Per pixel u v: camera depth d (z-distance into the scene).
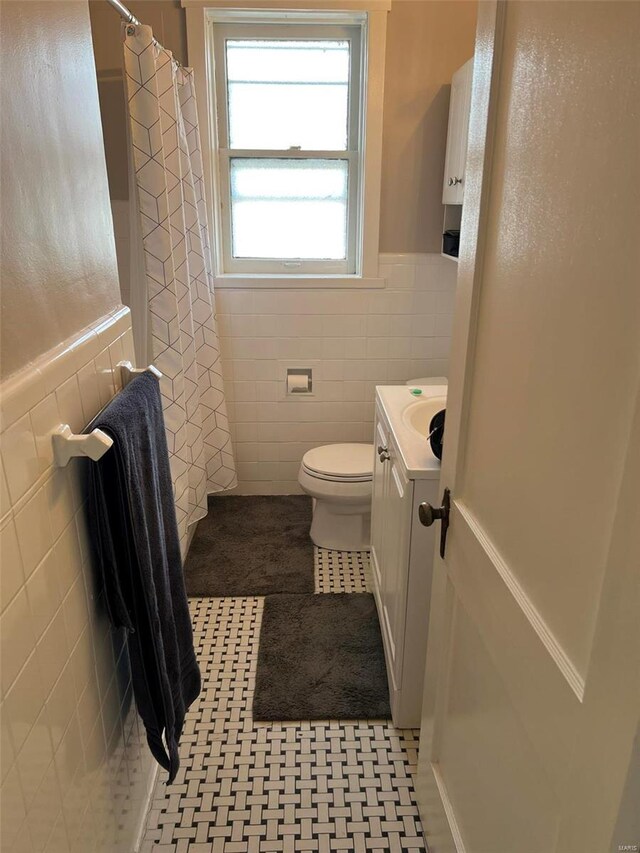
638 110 0.56
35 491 0.89
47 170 0.96
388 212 2.82
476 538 1.04
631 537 0.56
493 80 0.92
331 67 2.76
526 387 0.83
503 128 0.91
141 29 1.92
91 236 1.17
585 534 0.67
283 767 1.71
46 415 0.93
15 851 0.81
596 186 0.64
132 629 1.17
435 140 2.72
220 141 2.82
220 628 2.23
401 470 1.68
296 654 2.10
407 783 1.67
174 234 2.28
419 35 2.58
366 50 2.62
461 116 2.40
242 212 2.94
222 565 2.60
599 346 0.64
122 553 1.12
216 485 2.97
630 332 0.58
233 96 2.79
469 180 1.05
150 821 1.55
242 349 3.00
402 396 2.16
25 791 0.85
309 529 2.90
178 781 1.66
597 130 0.64
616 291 0.61
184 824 1.55
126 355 1.37
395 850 1.49
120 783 1.33
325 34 2.70
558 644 0.74
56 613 0.96
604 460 0.63
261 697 1.92
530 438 0.82
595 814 0.63
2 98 0.81
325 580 2.51
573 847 0.69
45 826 0.92
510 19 0.87
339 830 1.54
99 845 1.18
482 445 1.02
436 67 2.62
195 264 2.59
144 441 1.18
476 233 1.01
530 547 0.82
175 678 1.37
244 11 2.56
